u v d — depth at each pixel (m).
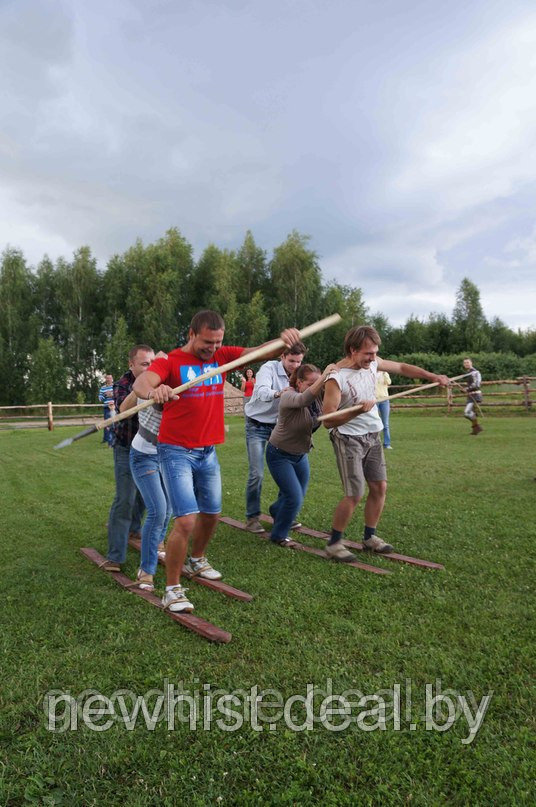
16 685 2.69
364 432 4.52
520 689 2.54
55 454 12.27
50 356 38.94
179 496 3.61
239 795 1.96
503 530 5.09
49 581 4.16
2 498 7.41
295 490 4.87
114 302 42.47
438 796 1.95
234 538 5.27
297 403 4.58
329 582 3.99
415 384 28.17
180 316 45.38
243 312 42.62
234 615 3.45
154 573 4.18
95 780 2.06
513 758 2.11
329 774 2.06
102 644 3.11
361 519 5.81
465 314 56.72
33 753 2.21
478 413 18.22
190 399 3.69
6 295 41.75
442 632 3.14
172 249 46.41
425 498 6.55
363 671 2.76
